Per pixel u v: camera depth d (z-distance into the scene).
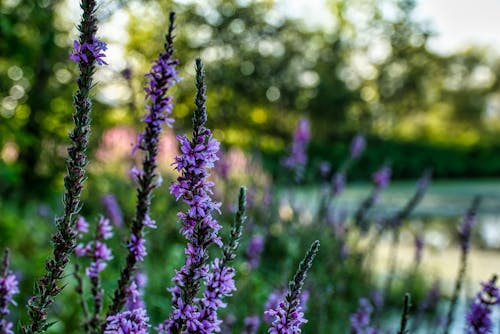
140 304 2.27
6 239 5.88
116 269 4.63
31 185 8.56
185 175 1.65
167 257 5.32
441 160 32.78
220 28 16.75
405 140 34.41
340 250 5.84
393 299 6.34
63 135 8.58
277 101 29.84
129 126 7.63
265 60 26.11
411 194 20.28
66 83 8.41
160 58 1.68
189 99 8.78
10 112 7.44
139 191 1.79
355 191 20.06
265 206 6.80
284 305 1.75
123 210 6.05
